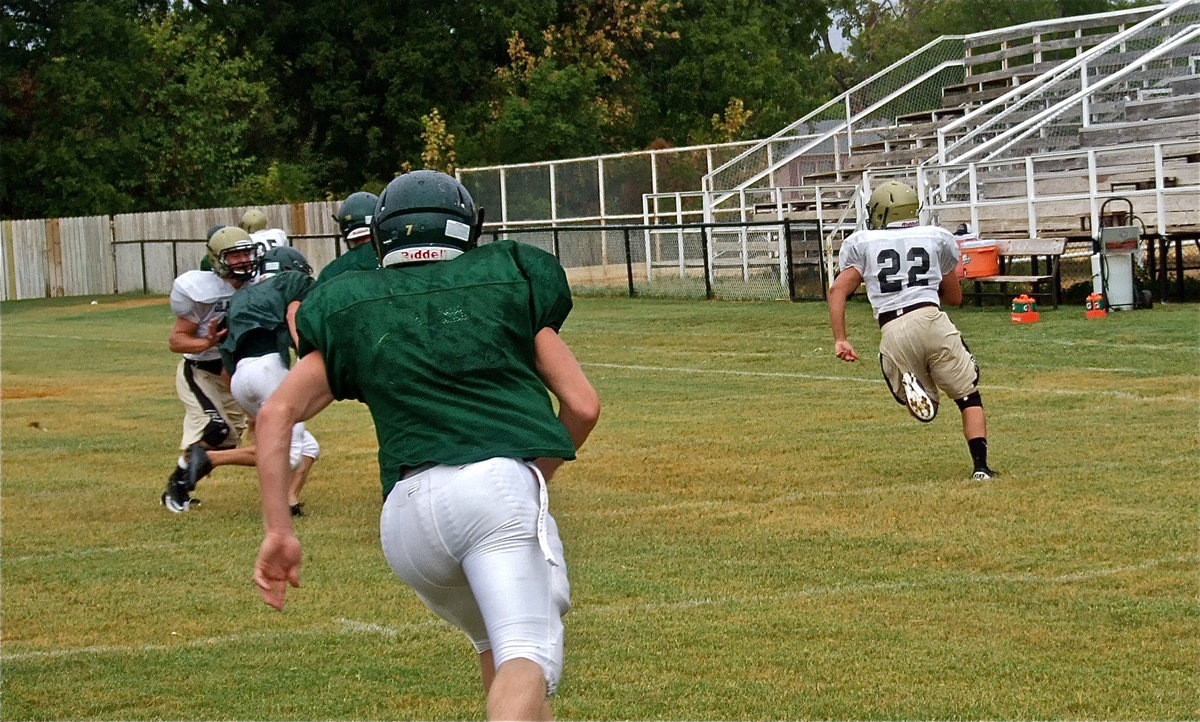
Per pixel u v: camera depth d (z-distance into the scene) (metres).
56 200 57.62
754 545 9.80
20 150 57.09
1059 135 31.94
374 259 10.52
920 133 36.56
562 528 10.55
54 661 7.75
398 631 8.13
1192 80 30.34
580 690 6.88
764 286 33.03
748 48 68.31
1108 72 34.62
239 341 11.25
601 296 36.69
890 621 7.87
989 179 29.00
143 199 60.38
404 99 64.81
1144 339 20.41
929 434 14.16
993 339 21.53
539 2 65.12
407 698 6.98
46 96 57.47
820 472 12.44
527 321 5.06
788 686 6.86
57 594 9.26
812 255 32.50
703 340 24.53
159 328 34.66
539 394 5.04
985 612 7.96
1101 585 8.40
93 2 58.97
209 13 67.38
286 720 6.72
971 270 25.81
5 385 23.02
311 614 8.55
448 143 56.88
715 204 37.59
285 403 4.99
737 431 14.95
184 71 61.25
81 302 47.72
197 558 10.24
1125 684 6.71
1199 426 13.66
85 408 19.77
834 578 8.84
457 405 4.90
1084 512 10.28
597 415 5.09
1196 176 26.64
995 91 35.78
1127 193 25.67
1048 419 14.54
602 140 61.66
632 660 7.33
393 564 4.96
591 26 66.12
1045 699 6.55
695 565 9.30
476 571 4.72
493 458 4.84
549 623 4.72
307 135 70.25
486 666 5.29
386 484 4.98
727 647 7.51
